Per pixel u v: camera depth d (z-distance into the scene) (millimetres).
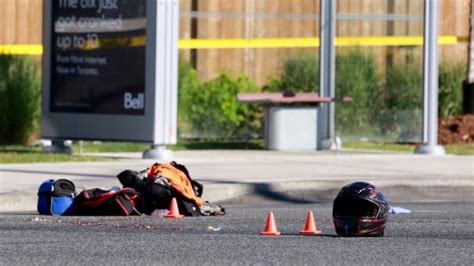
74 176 54156
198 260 31031
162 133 62250
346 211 35594
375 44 82938
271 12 88375
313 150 72062
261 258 31438
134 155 66438
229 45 86125
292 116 71938
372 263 30812
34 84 76938
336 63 80812
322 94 73562
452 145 77125
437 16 69188
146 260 30969
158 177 42500
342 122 79688
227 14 87062
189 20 86250
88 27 64562
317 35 89062
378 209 35469
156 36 61594
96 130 64375
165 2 61625
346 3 85000
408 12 84000
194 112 81375
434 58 69375
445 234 37719
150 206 42812
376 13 85312
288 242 34719
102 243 34188
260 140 79875
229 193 51812
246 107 82375
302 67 84312
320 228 39344
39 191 43031
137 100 62688
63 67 65688
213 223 40531
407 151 72812
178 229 38469
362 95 80062
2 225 39188
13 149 69188
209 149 72188
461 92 85562
